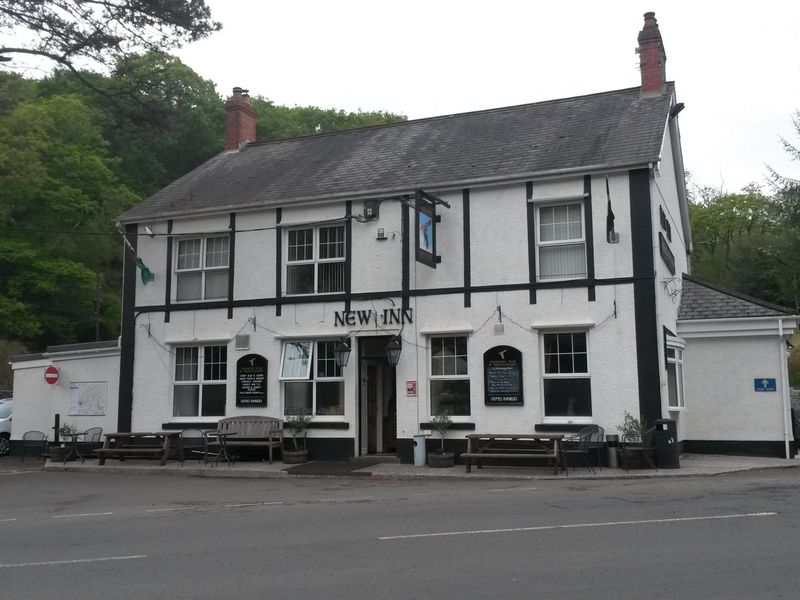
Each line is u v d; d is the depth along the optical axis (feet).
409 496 42.60
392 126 77.36
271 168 75.00
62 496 47.03
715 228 192.34
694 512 33.65
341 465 59.41
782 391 62.03
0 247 125.59
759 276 160.66
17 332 123.95
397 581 22.94
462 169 62.69
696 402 64.49
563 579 22.70
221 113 167.02
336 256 64.75
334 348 63.77
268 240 66.64
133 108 72.95
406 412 60.49
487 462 57.31
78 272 130.82
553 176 57.88
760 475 50.31
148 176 162.71
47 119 136.56
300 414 64.08
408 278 61.57
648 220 55.62
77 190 135.03
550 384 57.36
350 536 30.17
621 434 54.49
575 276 57.72
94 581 24.04
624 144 59.06
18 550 29.40
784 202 134.41
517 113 72.08
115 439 66.59
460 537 29.27
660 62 67.77
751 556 24.99
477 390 58.85
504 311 58.75
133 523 35.32
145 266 69.97
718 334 63.93
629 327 55.31
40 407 74.18
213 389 67.31
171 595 22.13
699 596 20.68
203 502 42.57
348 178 67.10
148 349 69.31
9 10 61.05
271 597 21.61
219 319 67.31
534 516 33.71
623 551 26.14
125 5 63.72
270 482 53.11
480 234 60.08
